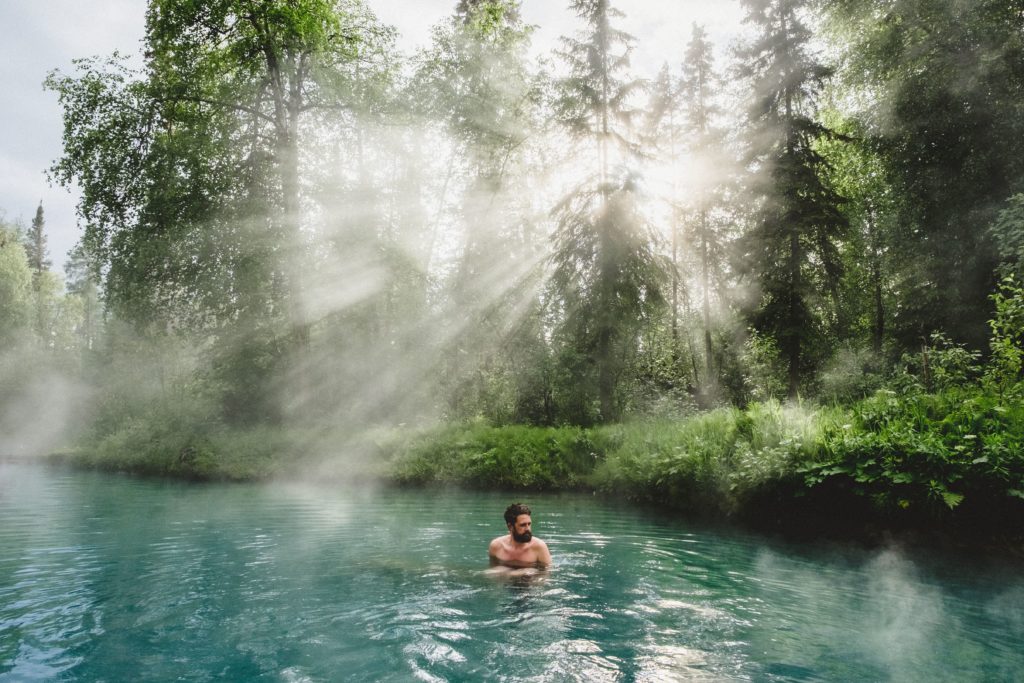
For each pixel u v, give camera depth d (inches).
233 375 845.8
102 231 776.3
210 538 308.7
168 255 741.9
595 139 805.9
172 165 755.4
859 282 998.4
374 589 213.3
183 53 758.5
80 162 762.2
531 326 855.1
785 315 738.8
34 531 327.9
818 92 797.9
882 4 814.5
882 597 212.2
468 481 536.7
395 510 407.2
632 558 268.4
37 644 161.2
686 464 409.1
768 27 789.9
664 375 904.3
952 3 698.2
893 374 674.2
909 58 745.6
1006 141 669.9
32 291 1733.5
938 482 281.3
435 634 170.1
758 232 767.7
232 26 767.7
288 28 741.3
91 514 387.9
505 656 154.5
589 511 404.8
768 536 322.3
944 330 708.0
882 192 916.6
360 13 839.1
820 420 372.2
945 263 706.2
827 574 243.3
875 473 304.2
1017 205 559.2
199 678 140.5
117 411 1027.3
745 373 960.3
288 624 177.5
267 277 784.3
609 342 750.5
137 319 795.4
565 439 571.8
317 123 861.8
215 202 766.5
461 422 759.7
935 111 713.0
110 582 222.1
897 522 299.3
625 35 805.9
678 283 824.9
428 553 274.4
